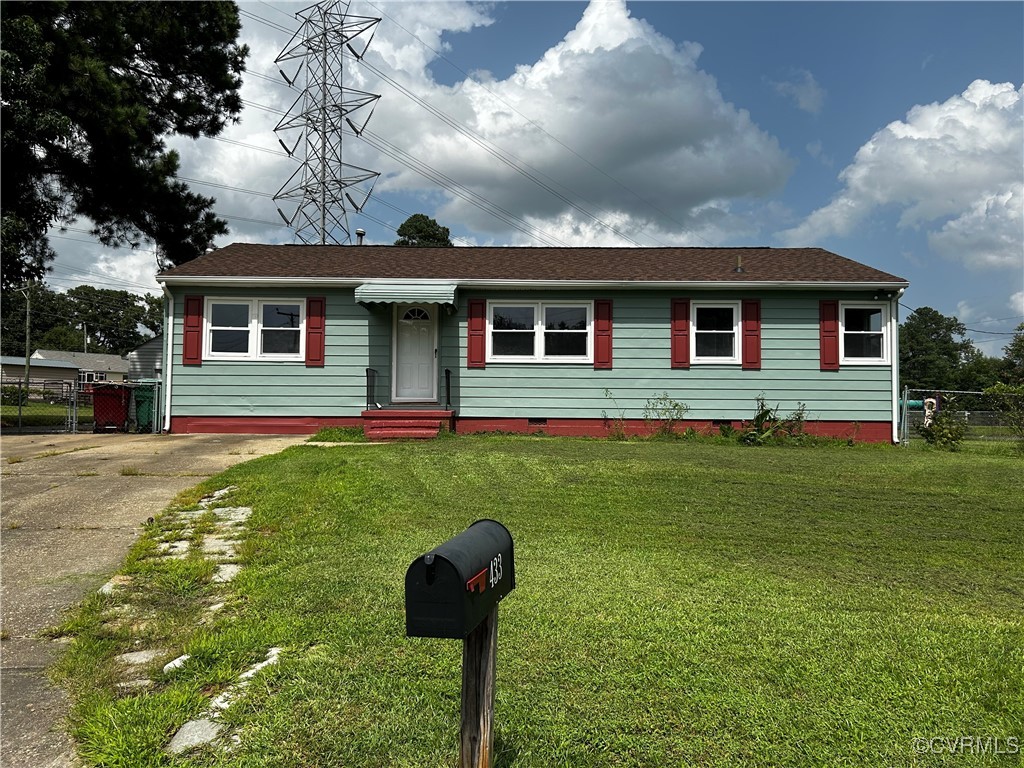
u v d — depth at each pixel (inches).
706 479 336.5
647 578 189.2
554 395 569.0
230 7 815.1
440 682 125.4
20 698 123.6
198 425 560.4
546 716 113.4
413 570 78.9
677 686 124.4
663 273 577.9
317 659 133.8
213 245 868.6
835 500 294.5
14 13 575.5
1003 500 298.8
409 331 569.3
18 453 421.7
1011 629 154.0
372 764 100.9
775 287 558.9
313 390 563.2
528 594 173.6
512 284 559.8
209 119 854.5
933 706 117.9
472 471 344.5
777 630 151.5
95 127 655.1
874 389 564.1
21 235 666.8
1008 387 573.9
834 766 100.6
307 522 245.9
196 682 126.4
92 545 219.1
